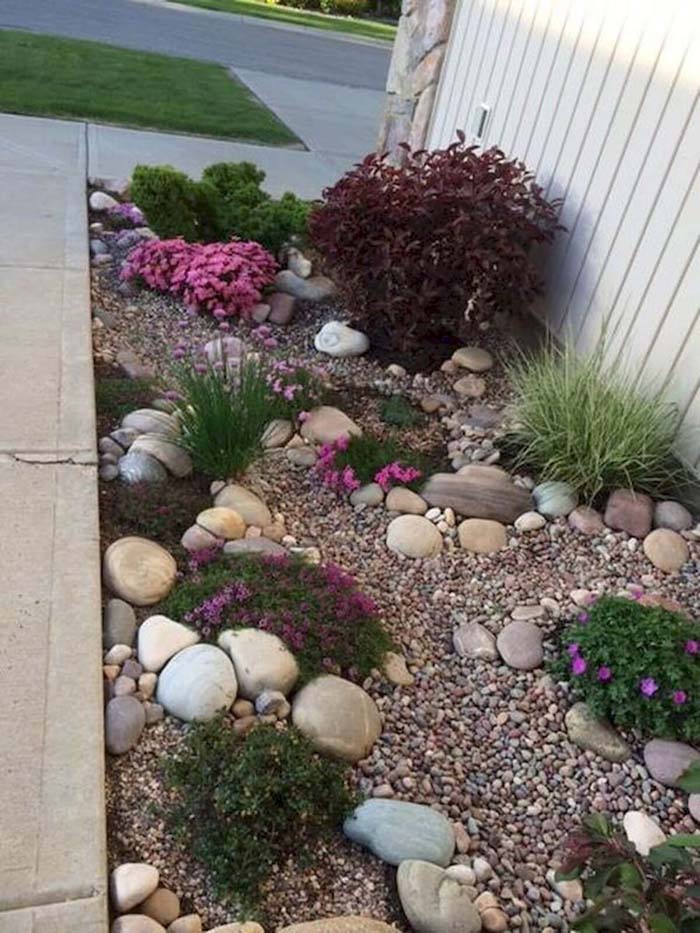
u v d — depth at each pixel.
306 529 2.51
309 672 1.90
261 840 1.55
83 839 1.48
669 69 2.89
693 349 2.73
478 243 3.21
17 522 2.18
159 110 6.89
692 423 2.73
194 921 1.43
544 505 2.66
